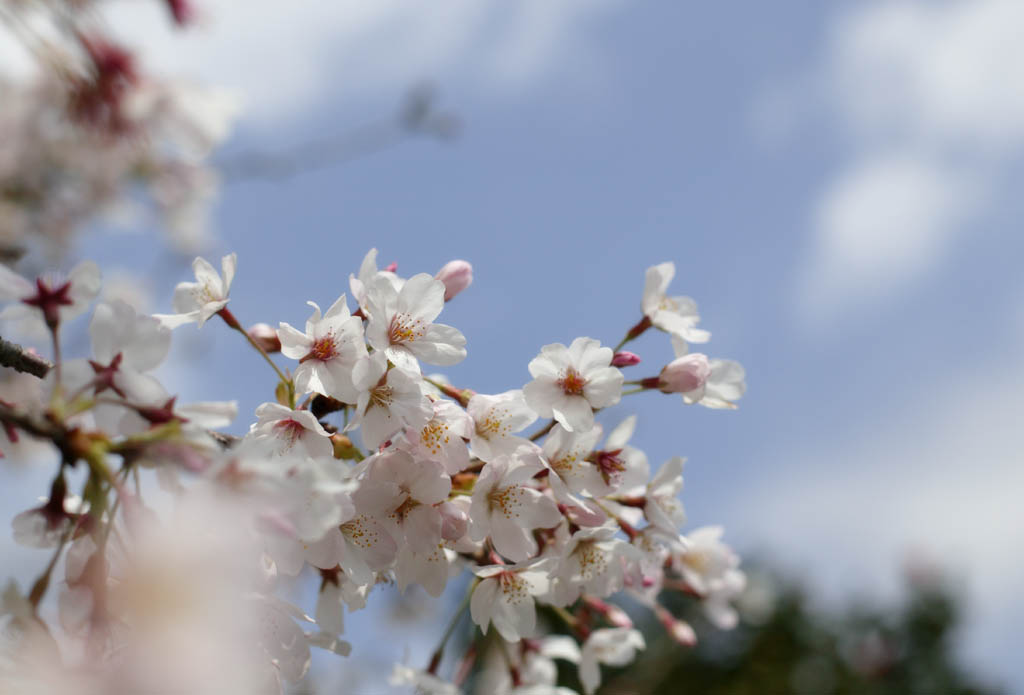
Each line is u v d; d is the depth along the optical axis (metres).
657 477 0.82
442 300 0.79
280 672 0.73
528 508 0.78
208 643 0.67
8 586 0.69
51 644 0.68
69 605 0.69
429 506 0.77
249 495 0.69
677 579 0.91
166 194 1.49
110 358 0.71
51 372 0.70
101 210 1.47
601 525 0.79
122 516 0.68
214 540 0.68
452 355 0.79
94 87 1.07
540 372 0.79
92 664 0.68
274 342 0.81
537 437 0.81
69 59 1.05
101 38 1.05
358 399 0.77
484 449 0.78
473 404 0.78
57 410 0.69
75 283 0.74
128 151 1.24
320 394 0.79
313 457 0.77
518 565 0.79
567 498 0.78
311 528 0.70
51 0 1.02
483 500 0.78
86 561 0.71
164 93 1.09
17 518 0.72
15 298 0.74
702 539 0.90
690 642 0.93
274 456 0.71
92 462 0.69
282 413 0.77
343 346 0.78
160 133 1.13
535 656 0.89
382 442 0.77
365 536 0.77
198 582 0.68
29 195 1.40
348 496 0.74
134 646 0.67
